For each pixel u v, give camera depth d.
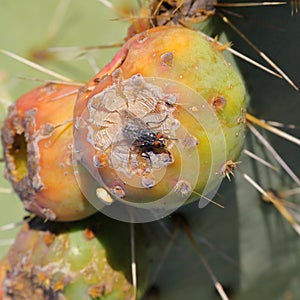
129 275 0.40
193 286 0.45
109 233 0.40
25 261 0.40
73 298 0.40
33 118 0.39
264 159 0.42
